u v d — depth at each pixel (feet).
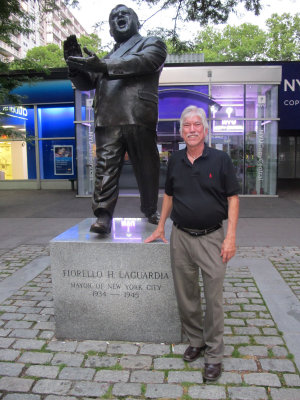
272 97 37.27
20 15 29.25
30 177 50.34
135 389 7.75
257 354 8.93
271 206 32.09
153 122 9.86
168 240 9.48
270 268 15.35
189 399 7.42
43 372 8.36
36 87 45.39
